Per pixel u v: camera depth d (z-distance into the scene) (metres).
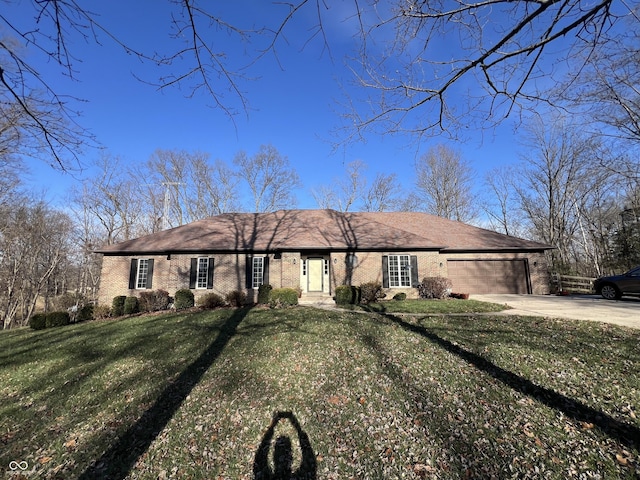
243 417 4.86
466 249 18.66
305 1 2.93
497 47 3.12
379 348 7.41
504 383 5.36
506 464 3.51
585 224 27.84
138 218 34.66
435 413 4.61
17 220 25.08
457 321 9.89
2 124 3.43
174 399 5.57
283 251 17.66
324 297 17.39
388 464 3.69
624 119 11.80
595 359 6.07
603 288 14.62
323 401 5.20
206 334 9.58
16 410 5.55
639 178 15.68
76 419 5.10
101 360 7.96
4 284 25.19
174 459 3.98
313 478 3.56
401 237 18.73
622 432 3.88
